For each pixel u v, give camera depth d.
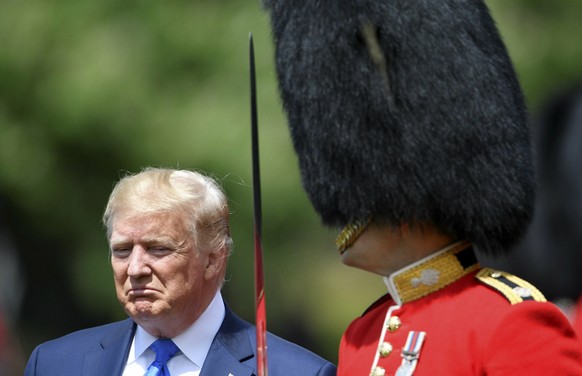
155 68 34.31
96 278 38.34
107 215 15.98
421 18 14.38
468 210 14.34
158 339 16.08
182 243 15.66
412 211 14.40
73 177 36.19
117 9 34.72
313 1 14.67
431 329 14.21
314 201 15.08
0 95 35.19
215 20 34.31
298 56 14.81
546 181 15.06
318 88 14.67
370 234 14.67
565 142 14.98
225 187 33.25
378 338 14.77
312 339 44.41
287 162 32.88
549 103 15.29
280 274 37.41
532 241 15.14
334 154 14.69
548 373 13.52
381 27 14.40
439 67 14.34
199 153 33.31
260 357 14.58
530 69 33.72
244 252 34.59
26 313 42.66
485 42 14.63
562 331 13.73
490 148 14.38
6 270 40.72
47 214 37.25
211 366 15.95
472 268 14.48
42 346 16.97
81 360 16.53
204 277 15.95
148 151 34.12
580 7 34.50
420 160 14.37
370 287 45.91
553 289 15.12
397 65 14.40
